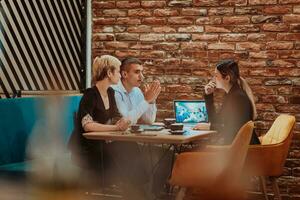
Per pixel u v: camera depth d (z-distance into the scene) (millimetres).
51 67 5715
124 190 4266
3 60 5012
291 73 5395
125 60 4863
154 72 5887
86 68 6219
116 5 6023
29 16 5438
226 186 3852
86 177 4164
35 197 4188
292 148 5387
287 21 5395
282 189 5418
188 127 4816
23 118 4609
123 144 4262
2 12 5043
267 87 5480
